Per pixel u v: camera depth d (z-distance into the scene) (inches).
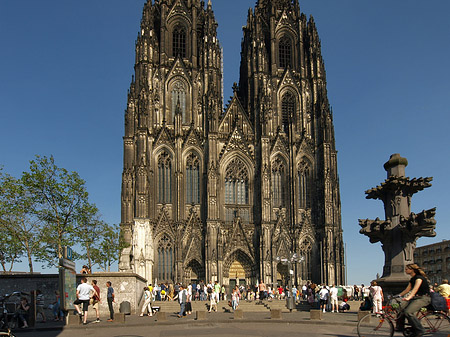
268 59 5452.8
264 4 5674.2
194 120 5017.2
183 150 4864.7
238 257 4808.1
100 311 2303.2
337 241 4859.7
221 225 4773.6
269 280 4648.1
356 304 3253.0
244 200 4968.0
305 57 5497.1
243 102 5551.2
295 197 5004.9
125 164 4658.0
